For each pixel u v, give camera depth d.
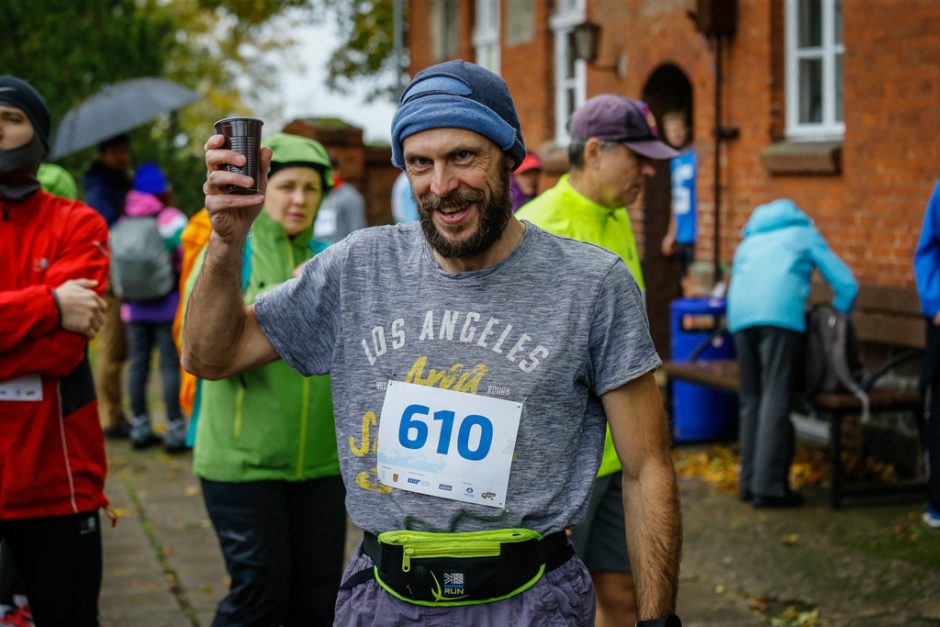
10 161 3.82
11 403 3.76
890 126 7.74
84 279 3.84
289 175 4.41
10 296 3.72
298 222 4.44
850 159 8.08
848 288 7.02
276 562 4.13
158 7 22.16
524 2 12.88
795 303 7.04
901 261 7.71
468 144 2.54
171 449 8.99
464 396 2.61
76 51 16.08
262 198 2.63
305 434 4.14
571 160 4.47
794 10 8.73
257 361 2.86
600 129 4.37
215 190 2.63
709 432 8.80
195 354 2.81
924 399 7.12
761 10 8.86
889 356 7.81
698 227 9.77
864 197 7.98
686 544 6.48
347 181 14.34
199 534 6.97
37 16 16.11
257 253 4.42
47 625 3.93
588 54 11.25
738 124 9.20
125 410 10.73
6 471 3.75
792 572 5.99
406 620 2.62
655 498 2.65
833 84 8.57
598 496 4.16
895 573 5.91
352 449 2.71
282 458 4.12
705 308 8.77
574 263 2.65
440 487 2.62
